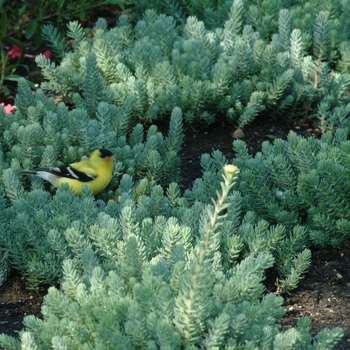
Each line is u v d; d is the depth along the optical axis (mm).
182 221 7344
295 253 7602
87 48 11320
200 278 5148
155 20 12375
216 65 10594
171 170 9211
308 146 8266
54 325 5734
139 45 11086
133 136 9664
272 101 10891
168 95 10500
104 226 7090
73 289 6207
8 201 8180
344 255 8094
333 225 8039
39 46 12445
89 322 5695
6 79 11977
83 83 10672
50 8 12375
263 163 8570
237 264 6832
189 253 6723
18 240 7207
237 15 12211
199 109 10727
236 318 5426
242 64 11047
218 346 5441
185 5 13430
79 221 7273
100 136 9219
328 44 11789
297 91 10820
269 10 12688
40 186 8633
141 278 6328
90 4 12383
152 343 5262
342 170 7926
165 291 5422
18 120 9570
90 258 6562
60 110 9484
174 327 5535
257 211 8406
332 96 10781
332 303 7305
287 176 8461
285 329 6871
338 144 8914
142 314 5328
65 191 7641
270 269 7867
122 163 9148
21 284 7512
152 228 6961
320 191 7898
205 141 10719
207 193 8461
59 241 7059
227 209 7887
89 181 8562
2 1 11047
